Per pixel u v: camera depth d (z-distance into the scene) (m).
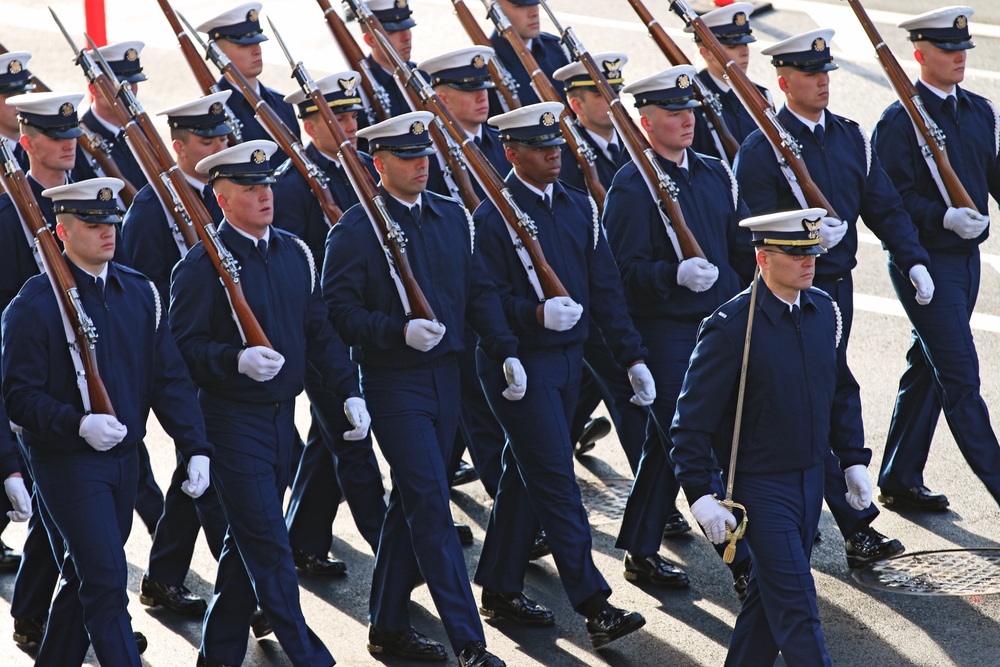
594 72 25.47
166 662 22.02
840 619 22.75
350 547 25.98
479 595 24.02
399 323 21.34
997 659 21.28
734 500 19.14
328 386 21.53
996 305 35.41
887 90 48.75
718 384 18.86
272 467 20.92
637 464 24.84
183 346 20.61
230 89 26.12
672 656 21.77
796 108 25.36
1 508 22.92
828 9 56.00
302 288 21.25
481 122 25.92
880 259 38.62
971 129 26.48
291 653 20.50
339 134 23.69
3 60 24.47
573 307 22.28
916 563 24.47
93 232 19.02
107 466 19.36
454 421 22.19
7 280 21.50
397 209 21.70
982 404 25.50
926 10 55.75
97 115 26.30
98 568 19.06
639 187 24.23
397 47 29.27
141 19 57.84
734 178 25.02
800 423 18.91
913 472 26.50
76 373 19.03
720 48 26.50
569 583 22.05
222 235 20.89
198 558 25.61
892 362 32.84
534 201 22.92
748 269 25.08
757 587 19.42
